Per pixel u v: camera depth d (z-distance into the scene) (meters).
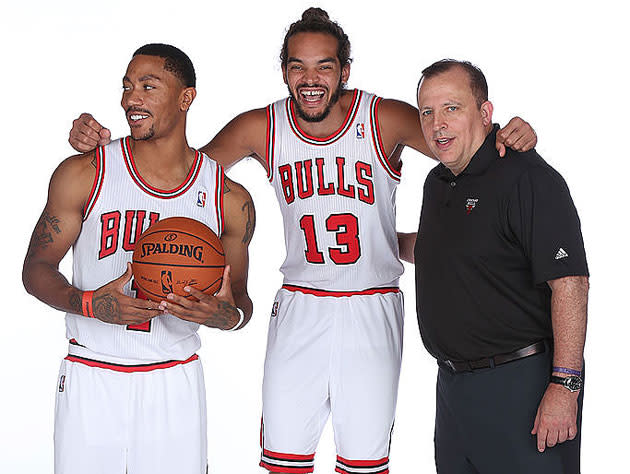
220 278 2.62
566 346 2.59
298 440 3.32
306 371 3.28
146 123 2.68
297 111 3.21
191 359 2.80
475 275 2.71
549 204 2.61
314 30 3.14
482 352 2.75
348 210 3.26
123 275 2.54
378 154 3.28
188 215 2.77
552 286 2.63
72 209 2.71
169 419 2.72
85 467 2.67
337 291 3.30
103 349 2.70
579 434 2.75
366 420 3.29
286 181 3.31
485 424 2.76
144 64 2.70
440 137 2.74
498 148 2.72
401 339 3.39
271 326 3.39
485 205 2.69
